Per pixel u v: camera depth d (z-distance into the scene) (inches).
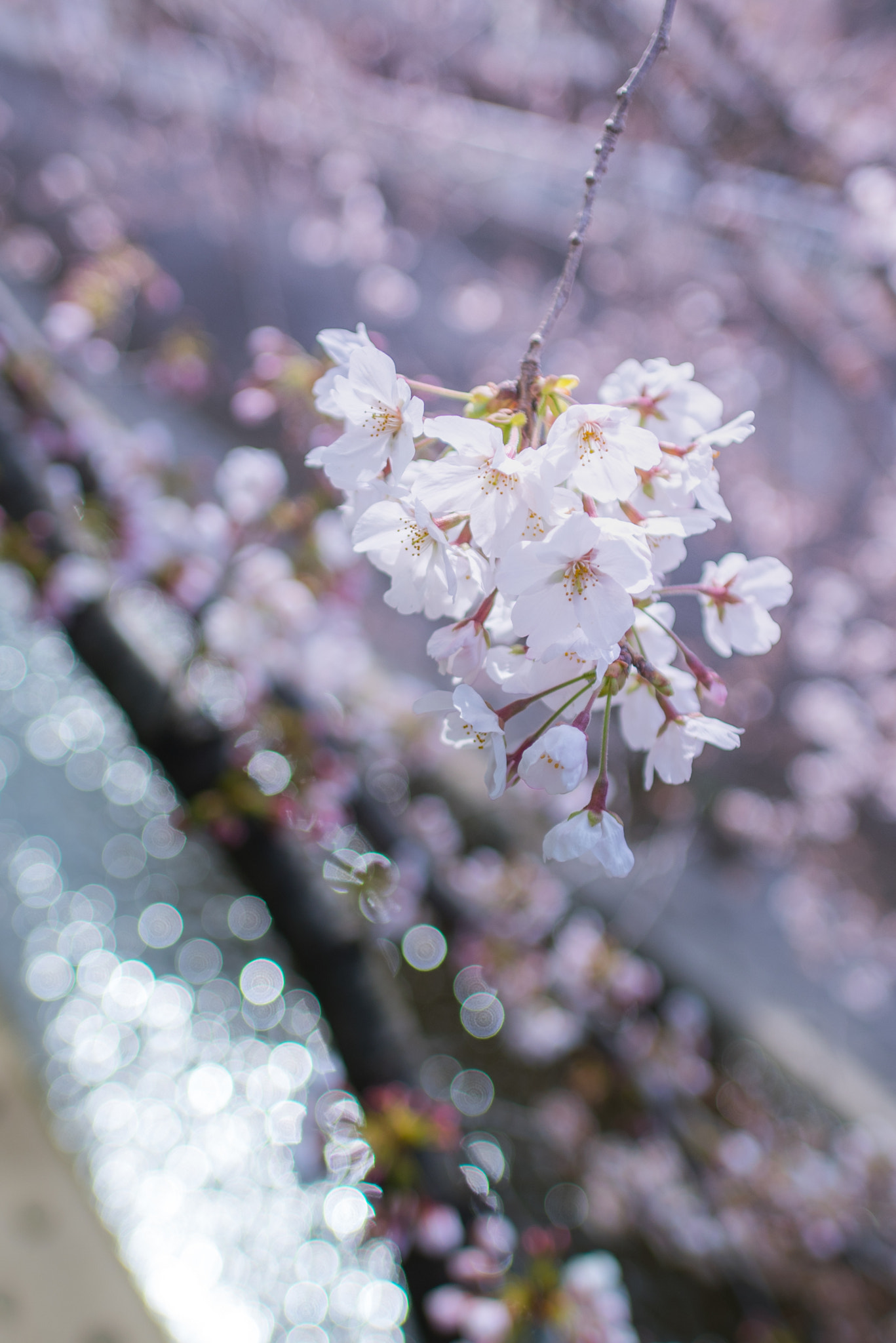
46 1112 142.3
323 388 35.6
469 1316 75.5
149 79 206.1
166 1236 130.9
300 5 177.9
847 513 218.5
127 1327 112.9
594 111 193.3
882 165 146.6
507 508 30.8
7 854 178.2
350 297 271.0
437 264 263.6
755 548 224.2
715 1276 132.0
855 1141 143.2
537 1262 77.7
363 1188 79.0
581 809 32.6
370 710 152.4
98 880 178.7
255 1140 146.2
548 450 29.9
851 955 189.3
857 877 208.2
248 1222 135.0
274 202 231.1
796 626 218.5
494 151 187.8
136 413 233.3
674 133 147.5
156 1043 157.9
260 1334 123.1
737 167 146.6
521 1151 145.6
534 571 29.9
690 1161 137.8
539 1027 140.6
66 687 204.5
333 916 86.4
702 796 205.9
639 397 40.1
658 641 38.5
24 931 168.7
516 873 142.8
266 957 172.7
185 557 96.5
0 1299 108.4
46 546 88.0
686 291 202.5
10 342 93.4
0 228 253.8
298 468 100.6
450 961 164.7
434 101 190.7
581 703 33.4
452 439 30.4
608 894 169.0
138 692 87.8
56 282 254.5
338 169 216.8
